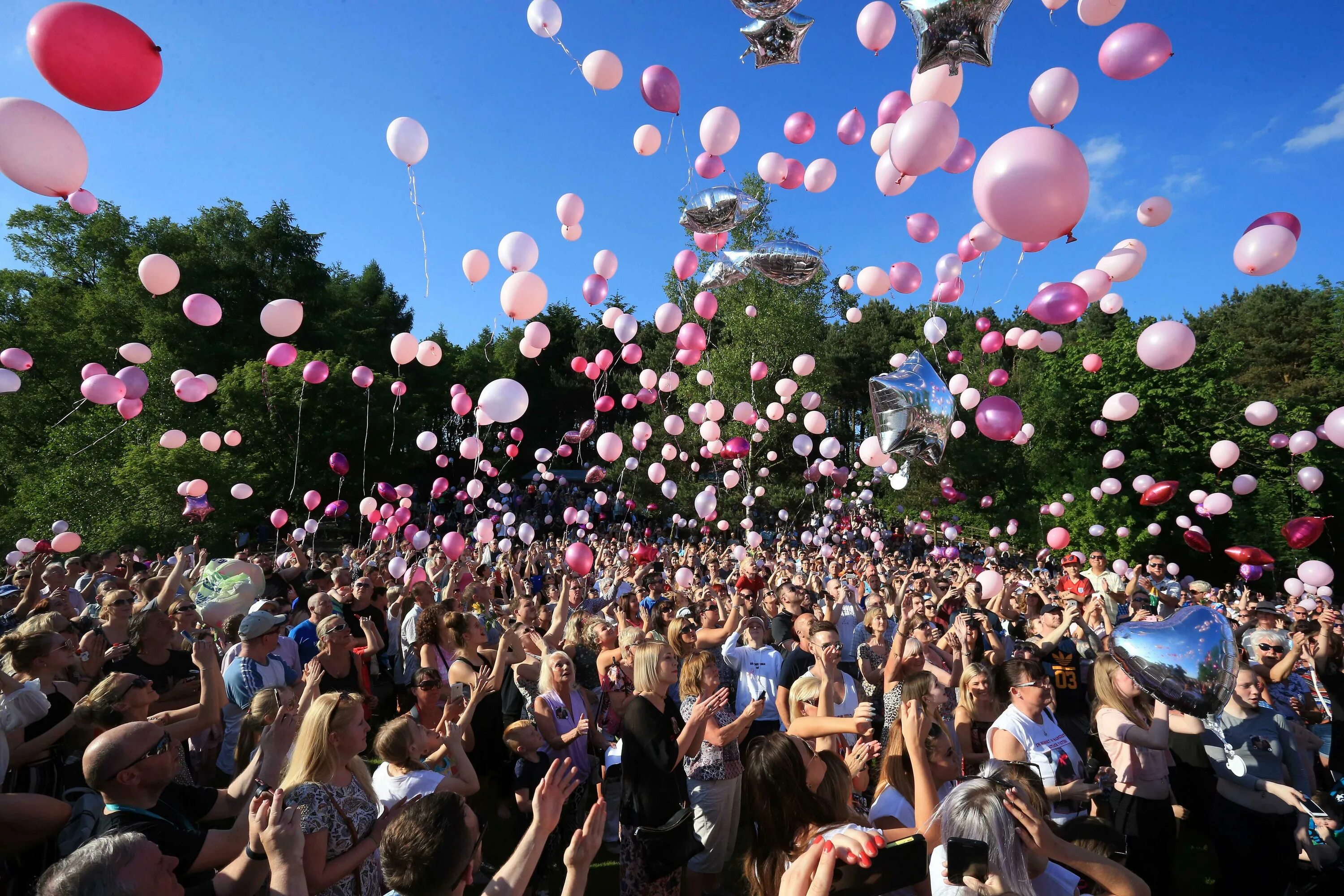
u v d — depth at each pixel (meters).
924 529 21.19
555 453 40.75
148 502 18.58
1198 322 40.62
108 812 2.51
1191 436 21.88
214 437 10.63
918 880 1.98
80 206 5.00
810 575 10.51
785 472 28.22
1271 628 5.50
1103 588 9.73
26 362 8.41
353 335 33.47
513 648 5.17
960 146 5.99
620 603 7.38
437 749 4.14
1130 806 3.83
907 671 4.58
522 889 2.07
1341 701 4.91
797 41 5.46
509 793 5.25
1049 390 23.41
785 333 25.19
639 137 7.33
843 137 7.02
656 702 3.84
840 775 2.67
